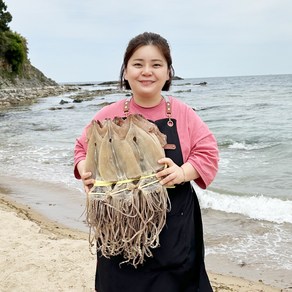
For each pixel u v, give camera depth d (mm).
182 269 2359
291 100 40188
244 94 55562
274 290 5137
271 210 8078
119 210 2092
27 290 4273
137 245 2127
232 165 12633
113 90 81188
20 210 8492
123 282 2371
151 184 2129
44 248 5352
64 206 8852
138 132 2189
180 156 2363
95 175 2252
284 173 11320
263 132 19547
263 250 6348
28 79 68250
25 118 31812
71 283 4422
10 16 62625
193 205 2473
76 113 35781
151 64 2385
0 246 5457
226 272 5699
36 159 14375
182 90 72688
